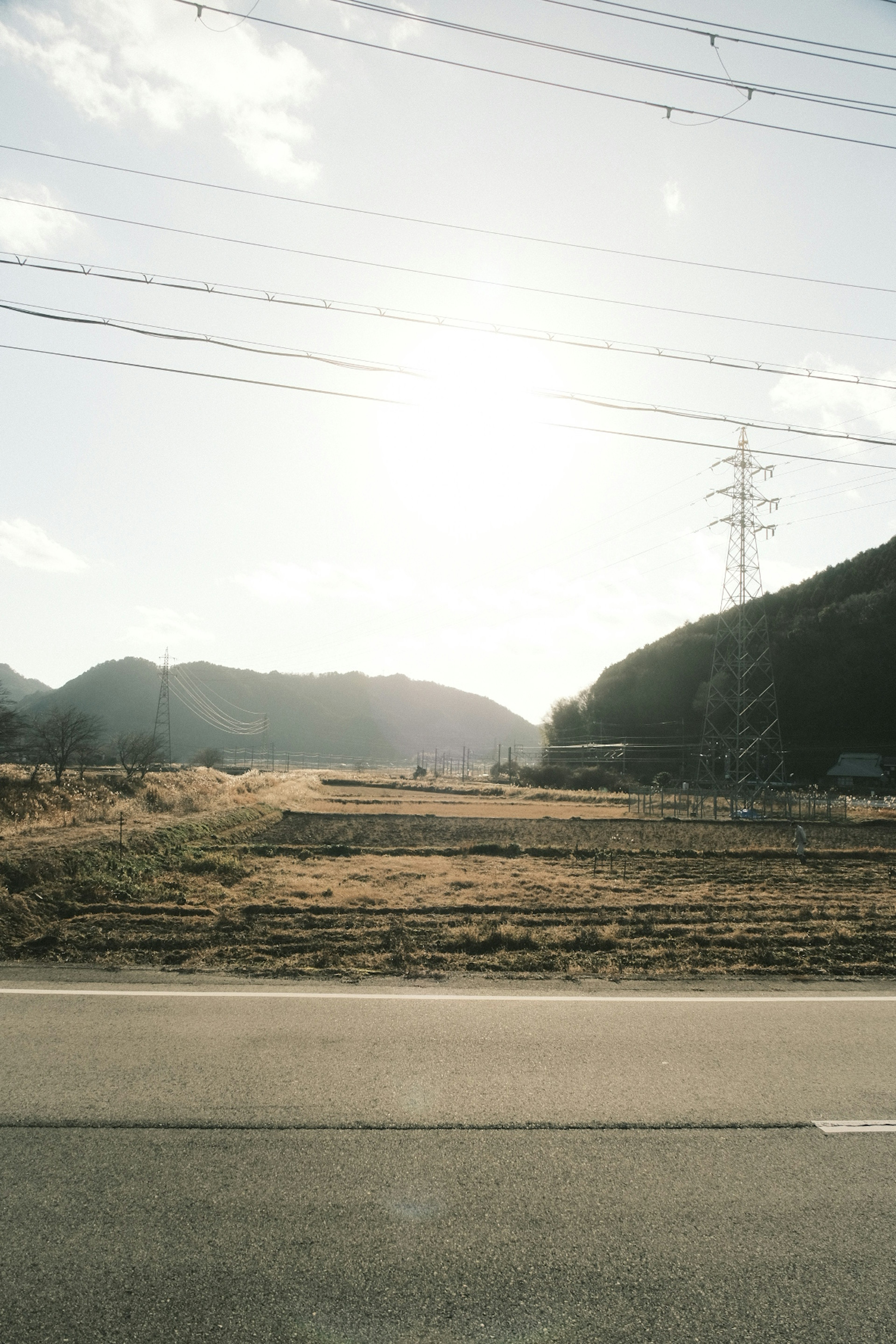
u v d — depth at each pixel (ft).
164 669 328.29
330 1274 12.05
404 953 32.96
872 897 51.83
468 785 269.85
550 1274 12.19
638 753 338.75
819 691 334.24
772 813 147.02
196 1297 11.48
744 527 169.17
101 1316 11.07
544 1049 21.94
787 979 30.96
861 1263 12.69
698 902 47.96
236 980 28.27
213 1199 13.96
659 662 400.67
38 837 56.03
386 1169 15.15
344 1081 19.25
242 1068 19.97
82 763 164.76
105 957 31.32
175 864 53.16
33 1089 18.37
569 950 35.24
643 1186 14.76
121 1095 18.15
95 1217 13.34
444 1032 23.08
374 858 66.33
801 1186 14.93
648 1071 20.49
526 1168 15.30
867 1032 24.16
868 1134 17.21
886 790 280.72
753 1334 11.07
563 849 74.28
